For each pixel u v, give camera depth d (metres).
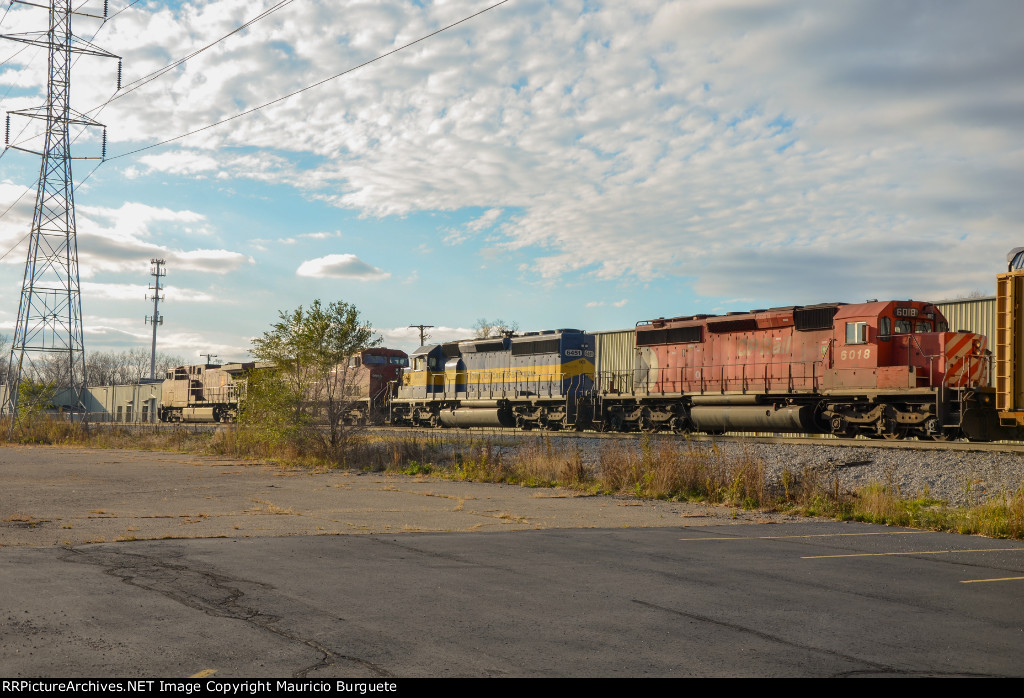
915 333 25.36
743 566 9.87
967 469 19.28
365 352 49.94
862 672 5.80
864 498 16.38
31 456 29.89
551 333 38.44
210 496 16.97
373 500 16.62
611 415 36.03
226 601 7.49
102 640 6.20
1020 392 16.95
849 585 8.84
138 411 82.50
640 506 16.48
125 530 11.91
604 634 6.68
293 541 11.07
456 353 45.12
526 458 22.14
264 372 27.83
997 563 10.43
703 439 27.14
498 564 9.66
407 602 7.62
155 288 110.69
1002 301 17.31
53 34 46.62
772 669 5.84
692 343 32.47
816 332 27.61
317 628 6.66
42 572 8.67
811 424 27.86
